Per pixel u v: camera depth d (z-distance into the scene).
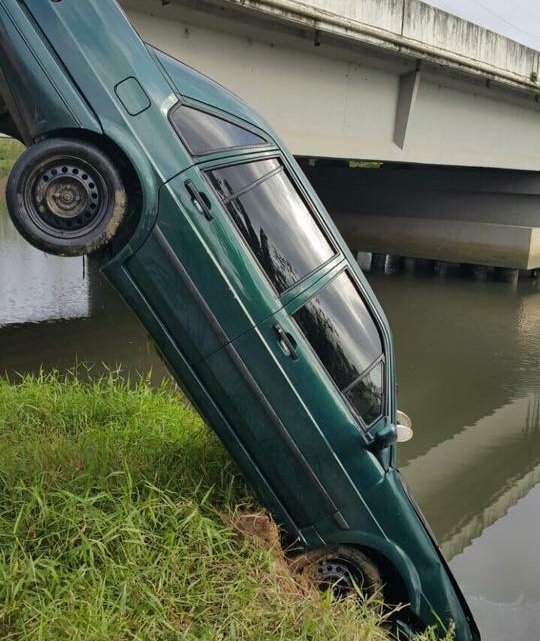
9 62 3.26
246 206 3.56
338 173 21.73
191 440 4.69
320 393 3.62
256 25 9.29
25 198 3.21
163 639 2.79
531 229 18.98
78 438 5.01
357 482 3.72
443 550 6.44
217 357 3.51
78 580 2.92
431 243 20.42
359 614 3.30
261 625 2.91
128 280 3.45
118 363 10.59
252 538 3.44
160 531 3.34
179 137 3.39
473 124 16.23
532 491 7.95
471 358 13.06
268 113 10.55
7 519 3.37
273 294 3.54
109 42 3.28
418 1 11.96
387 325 4.09
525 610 5.38
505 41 15.03
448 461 8.66
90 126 3.23
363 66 12.12
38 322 12.88
